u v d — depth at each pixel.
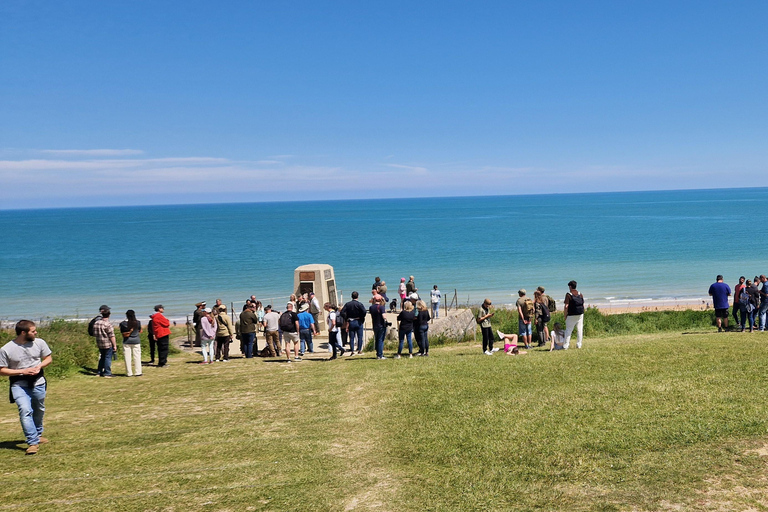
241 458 7.00
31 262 76.56
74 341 16.92
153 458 7.07
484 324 14.65
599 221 145.88
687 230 106.44
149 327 16.28
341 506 5.55
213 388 11.59
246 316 17.05
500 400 8.93
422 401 9.21
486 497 5.61
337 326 15.41
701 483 5.64
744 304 17.50
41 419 7.75
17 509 5.54
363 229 141.62
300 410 9.30
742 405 7.90
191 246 98.25
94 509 5.54
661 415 7.70
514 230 121.88
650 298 41.66
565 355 12.80
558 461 6.41
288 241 105.69
